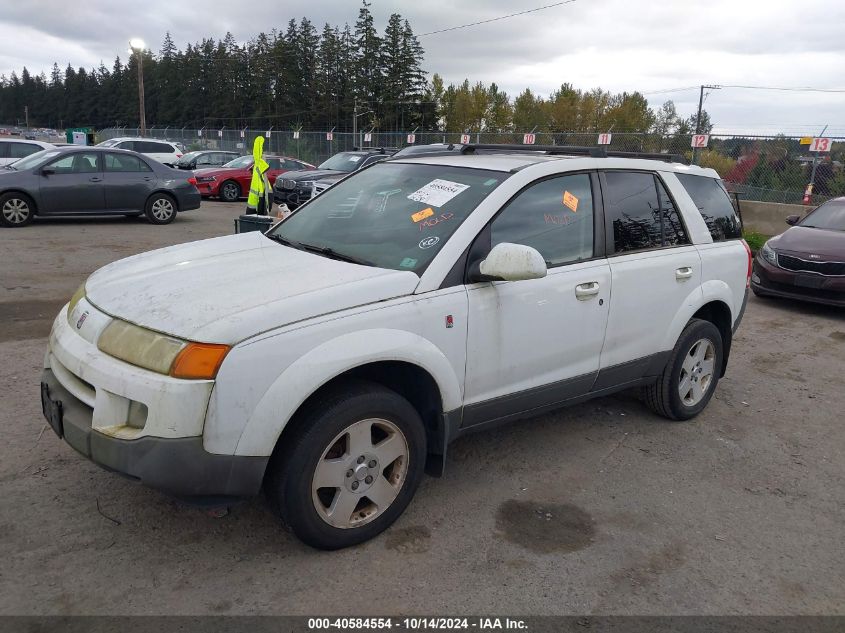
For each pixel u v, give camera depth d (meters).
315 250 3.65
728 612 2.86
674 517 3.59
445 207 3.60
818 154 15.88
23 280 8.05
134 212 13.44
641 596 2.92
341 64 85.56
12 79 148.38
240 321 2.69
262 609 2.69
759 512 3.70
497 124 90.44
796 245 8.93
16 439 3.95
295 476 2.84
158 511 3.32
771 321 8.33
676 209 4.60
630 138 19.67
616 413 5.00
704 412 5.14
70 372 3.00
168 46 108.75
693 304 4.57
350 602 2.77
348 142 35.22
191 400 2.58
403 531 3.29
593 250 3.98
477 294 3.35
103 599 2.69
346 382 3.03
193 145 45.47
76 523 3.18
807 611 2.89
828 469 4.29
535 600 2.85
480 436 4.46
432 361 3.17
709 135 16.64
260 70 89.62
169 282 3.15
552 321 3.70
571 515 3.54
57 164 12.54
